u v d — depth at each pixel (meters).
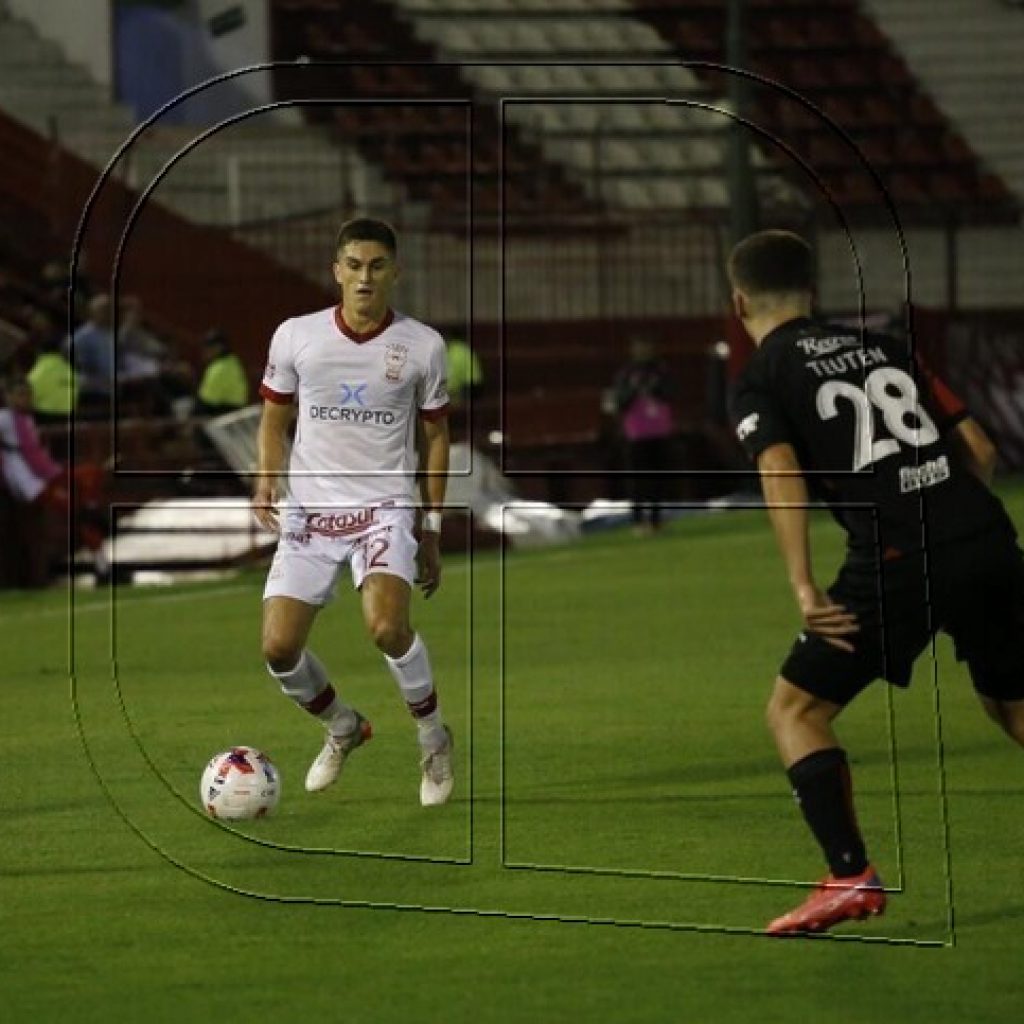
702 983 24.80
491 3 132.12
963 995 24.14
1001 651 27.42
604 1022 23.30
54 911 28.53
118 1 115.62
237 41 118.00
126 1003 24.23
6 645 58.00
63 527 76.69
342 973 25.41
